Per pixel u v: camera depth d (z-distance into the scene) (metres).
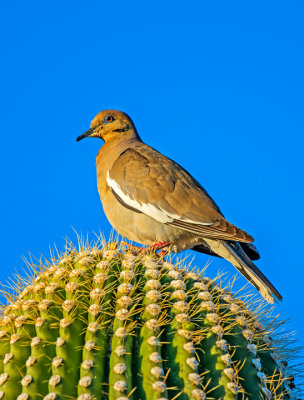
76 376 8.18
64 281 9.34
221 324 9.05
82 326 8.63
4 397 8.20
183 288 9.26
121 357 8.12
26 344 8.63
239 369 8.62
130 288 9.06
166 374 8.09
